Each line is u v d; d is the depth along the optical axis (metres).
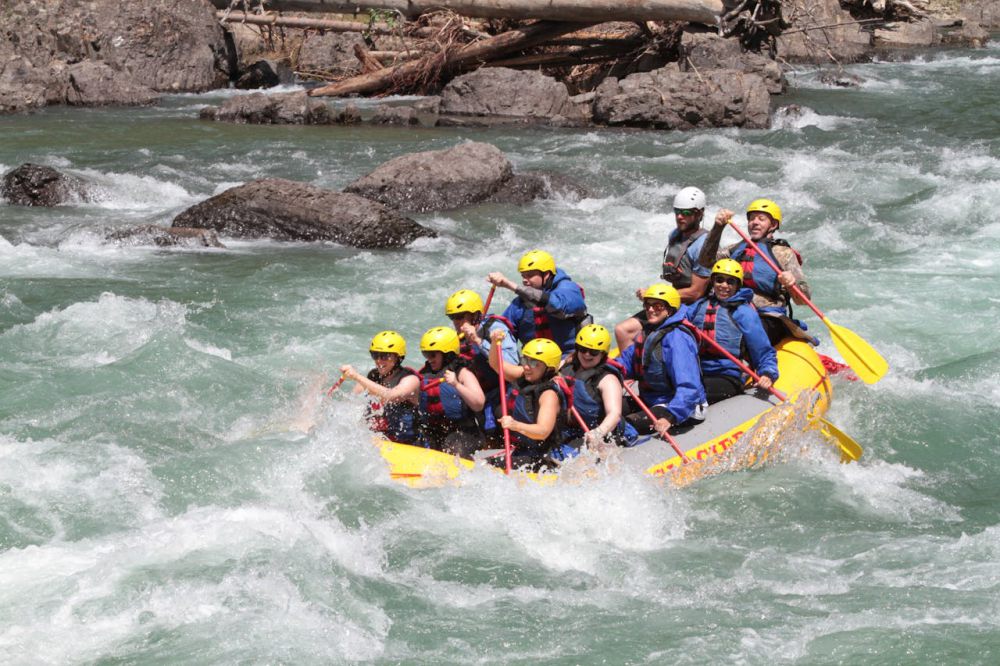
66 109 44.72
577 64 48.31
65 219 27.16
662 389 13.79
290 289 21.23
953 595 10.78
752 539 12.23
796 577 11.32
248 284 21.52
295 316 19.64
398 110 41.03
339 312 19.94
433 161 29.12
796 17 56.72
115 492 12.71
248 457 13.52
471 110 42.91
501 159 29.70
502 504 12.45
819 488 13.52
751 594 11.00
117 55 48.88
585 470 12.73
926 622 10.29
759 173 31.09
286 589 10.86
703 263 15.45
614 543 12.06
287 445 13.82
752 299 15.44
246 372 16.55
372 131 39.47
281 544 11.63
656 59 46.62
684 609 10.73
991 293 20.83
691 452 13.36
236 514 12.26
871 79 49.06
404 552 11.71
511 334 14.66
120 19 49.22
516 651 10.06
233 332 18.66
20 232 25.48
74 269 22.39
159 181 30.67
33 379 16.11
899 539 12.11
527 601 10.92
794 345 15.79
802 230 25.66
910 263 23.14
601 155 34.16
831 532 12.37
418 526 12.20
